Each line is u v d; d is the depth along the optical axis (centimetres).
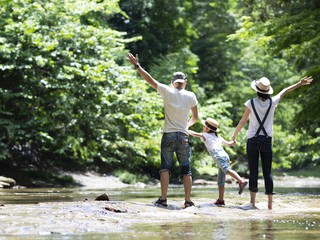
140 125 2833
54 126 2550
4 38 2409
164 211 913
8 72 2511
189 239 576
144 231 641
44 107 2577
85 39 2655
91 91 2611
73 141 2608
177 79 1076
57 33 2570
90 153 2848
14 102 2519
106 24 3872
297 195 1548
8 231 620
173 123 1055
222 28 5516
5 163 2609
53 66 2442
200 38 5581
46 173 2641
